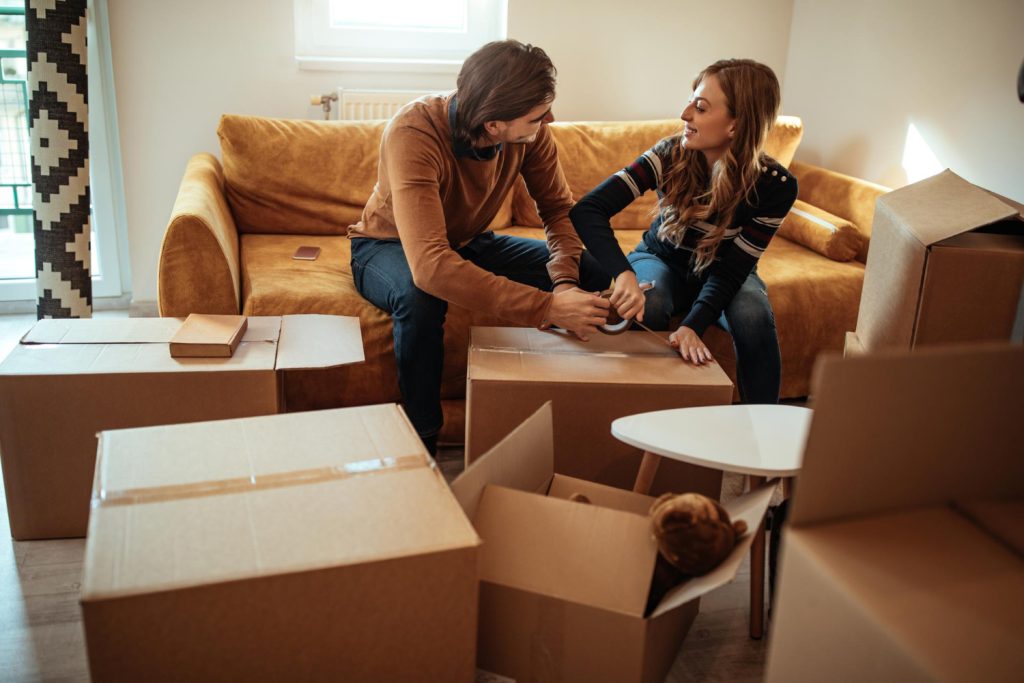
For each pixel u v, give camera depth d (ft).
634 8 10.11
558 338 6.02
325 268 7.56
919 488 2.79
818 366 2.48
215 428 4.34
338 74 9.76
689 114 6.10
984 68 7.91
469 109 5.67
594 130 9.27
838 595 2.50
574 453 5.56
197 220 6.29
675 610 4.36
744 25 10.56
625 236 8.98
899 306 5.33
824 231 8.32
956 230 5.01
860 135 9.69
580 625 3.99
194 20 9.14
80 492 5.50
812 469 2.62
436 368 6.29
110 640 3.16
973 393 2.64
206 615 3.24
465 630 3.64
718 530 3.89
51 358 5.37
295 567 3.29
